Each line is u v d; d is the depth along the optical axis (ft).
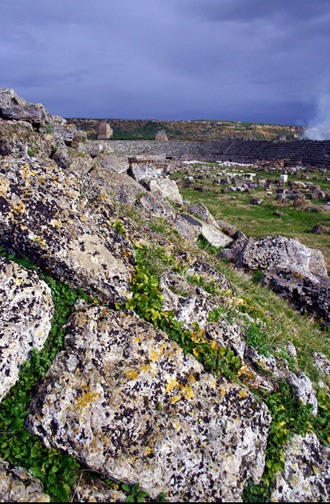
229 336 14.35
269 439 12.13
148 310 13.53
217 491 10.27
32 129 39.68
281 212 72.33
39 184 14.89
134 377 11.34
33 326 11.59
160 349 12.26
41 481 9.73
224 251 33.50
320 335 23.12
